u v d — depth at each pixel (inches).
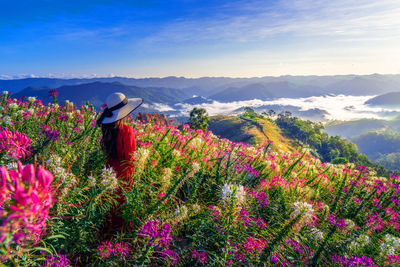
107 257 100.5
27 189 43.4
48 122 213.0
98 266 97.4
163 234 97.4
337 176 310.0
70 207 100.1
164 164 180.5
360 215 198.5
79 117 287.1
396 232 192.7
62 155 145.6
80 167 140.2
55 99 319.3
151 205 136.9
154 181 152.9
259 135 6343.5
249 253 116.7
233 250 109.4
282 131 7667.3
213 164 216.7
